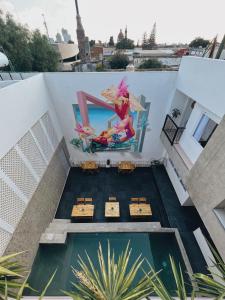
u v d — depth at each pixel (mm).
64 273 6934
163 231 8039
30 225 6832
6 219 5516
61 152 10906
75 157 12633
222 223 5070
